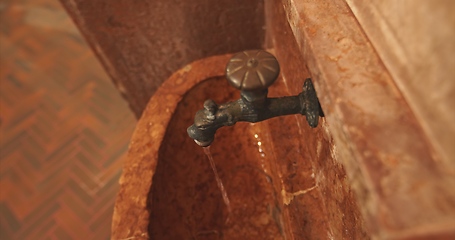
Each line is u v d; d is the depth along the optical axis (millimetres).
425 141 375
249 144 1184
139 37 1250
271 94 1033
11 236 1830
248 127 1202
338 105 421
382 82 431
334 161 698
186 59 1376
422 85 362
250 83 479
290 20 596
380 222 340
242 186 1119
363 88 429
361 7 484
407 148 375
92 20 1172
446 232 316
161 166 926
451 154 334
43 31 2797
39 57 2627
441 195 340
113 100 2330
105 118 2242
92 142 2143
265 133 1086
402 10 374
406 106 405
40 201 1937
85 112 2285
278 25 1011
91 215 1867
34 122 2275
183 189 999
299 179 887
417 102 378
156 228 843
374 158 375
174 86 1053
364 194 375
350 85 436
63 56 2617
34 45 2705
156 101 1021
